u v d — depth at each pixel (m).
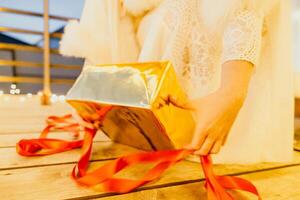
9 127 1.30
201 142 0.56
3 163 0.74
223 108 0.56
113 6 0.96
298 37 0.98
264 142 0.83
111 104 0.63
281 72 0.78
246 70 0.61
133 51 1.02
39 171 0.69
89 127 0.74
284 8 0.76
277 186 0.66
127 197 0.57
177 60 0.79
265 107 0.79
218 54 0.76
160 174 0.63
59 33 3.11
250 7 0.68
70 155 0.83
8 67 3.76
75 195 0.56
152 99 0.57
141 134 0.77
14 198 0.54
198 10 0.76
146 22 0.97
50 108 2.32
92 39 1.00
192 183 0.65
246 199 0.58
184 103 0.60
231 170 0.75
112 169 0.60
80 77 0.78
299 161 0.87
